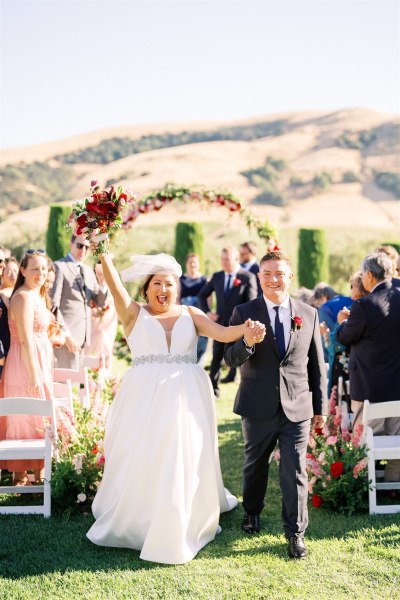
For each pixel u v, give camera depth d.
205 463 4.23
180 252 18.69
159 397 4.21
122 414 4.34
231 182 62.03
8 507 4.78
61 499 4.79
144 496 4.11
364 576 3.81
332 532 4.47
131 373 4.39
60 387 5.75
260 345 4.25
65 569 3.90
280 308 4.32
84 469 4.83
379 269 5.25
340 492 4.88
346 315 5.86
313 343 4.37
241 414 4.29
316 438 5.07
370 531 4.47
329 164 64.56
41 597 3.56
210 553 4.15
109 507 4.29
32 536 4.38
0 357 5.17
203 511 4.21
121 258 24.66
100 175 61.78
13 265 6.20
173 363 4.34
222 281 9.23
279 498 5.25
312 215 58.25
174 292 4.48
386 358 5.13
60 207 18.75
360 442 4.99
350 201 60.31
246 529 4.50
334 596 3.58
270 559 4.04
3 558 4.05
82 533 4.44
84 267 7.35
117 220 4.28
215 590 3.64
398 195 60.78
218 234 40.06
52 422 4.84
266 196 60.97
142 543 4.14
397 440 5.10
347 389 6.43
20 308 5.10
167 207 47.84
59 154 65.12
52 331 5.57
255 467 4.37
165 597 3.56
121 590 3.64
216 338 4.39
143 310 4.46
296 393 4.23
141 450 4.13
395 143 66.38
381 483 4.89
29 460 5.25
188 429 4.18
